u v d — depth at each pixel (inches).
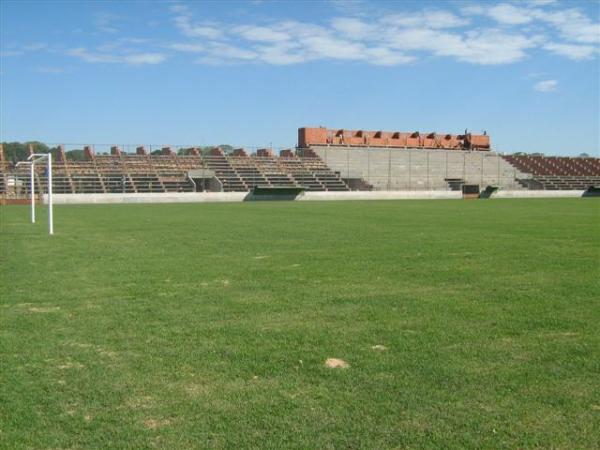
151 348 260.7
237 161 2719.0
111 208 1611.7
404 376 223.5
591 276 442.9
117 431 178.4
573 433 176.1
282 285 409.4
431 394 205.6
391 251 601.6
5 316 319.9
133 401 201.0
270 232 825.5
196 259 541.6
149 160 2549.2
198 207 1674.5
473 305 343.9
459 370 229.8
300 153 2957.7
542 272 462.9
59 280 430.3
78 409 194.7
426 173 3046.3
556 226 933.8
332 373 227.0
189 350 257.1
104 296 372.8
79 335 281.9
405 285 408.5
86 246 651.5
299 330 289.6
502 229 876.0
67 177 2266.2
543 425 181.3
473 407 194.7
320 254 577.3
